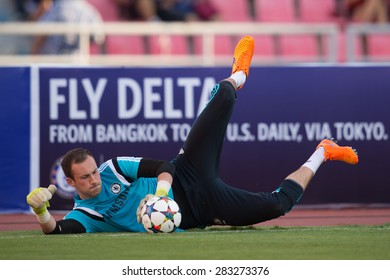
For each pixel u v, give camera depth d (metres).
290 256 18.77
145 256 18.83
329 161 35.06
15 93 34.31
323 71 35.22
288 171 34.97
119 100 34.56
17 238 22.16
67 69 34.44
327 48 45.38
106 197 22.81
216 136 23.14
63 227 22.59
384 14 54.00
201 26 44.38
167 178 22.19
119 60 45.25
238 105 34.81
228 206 22.80
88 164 22.31
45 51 49.34
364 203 35.25
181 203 22.91
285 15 54.50
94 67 34.50
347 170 35.16
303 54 52.47
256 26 43.66
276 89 34.97
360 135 35.22
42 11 51.91
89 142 34.41
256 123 34.88
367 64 35.34
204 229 24.61
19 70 34.31
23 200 34.38
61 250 19.77
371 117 35.28
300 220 29.88
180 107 34.72
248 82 34.88
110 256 18.89
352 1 54.31
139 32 43.16
